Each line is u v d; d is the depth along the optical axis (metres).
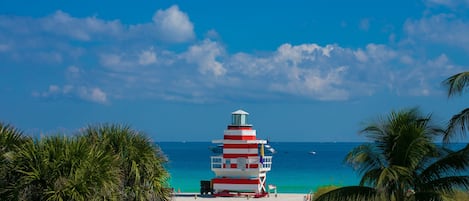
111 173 23.53
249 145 51.62
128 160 26.56
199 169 108.12
